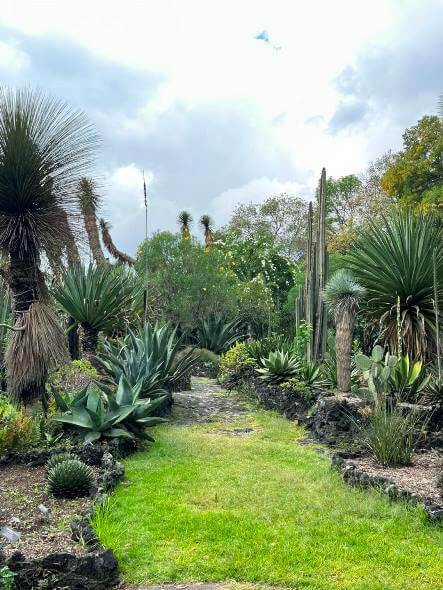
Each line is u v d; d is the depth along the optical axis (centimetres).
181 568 469
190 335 2395
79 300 1241
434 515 550
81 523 528
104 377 1207
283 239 4122
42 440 848
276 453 861
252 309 2659
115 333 1622
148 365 1131
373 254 1166
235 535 530
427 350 1102
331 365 1214
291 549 498
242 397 1407
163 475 735
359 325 1476
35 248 932
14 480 713
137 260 2405
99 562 452
